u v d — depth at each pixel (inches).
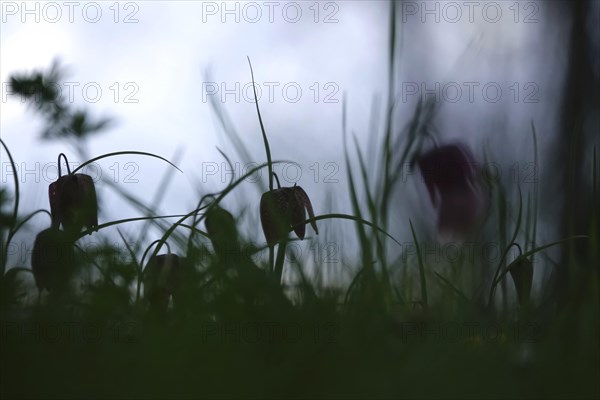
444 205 133.0
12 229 124.2
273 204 124.5
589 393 114.0
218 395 112.7
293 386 113.3
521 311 122.3
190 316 117.6
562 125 249.9
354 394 113.3
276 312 117.4
